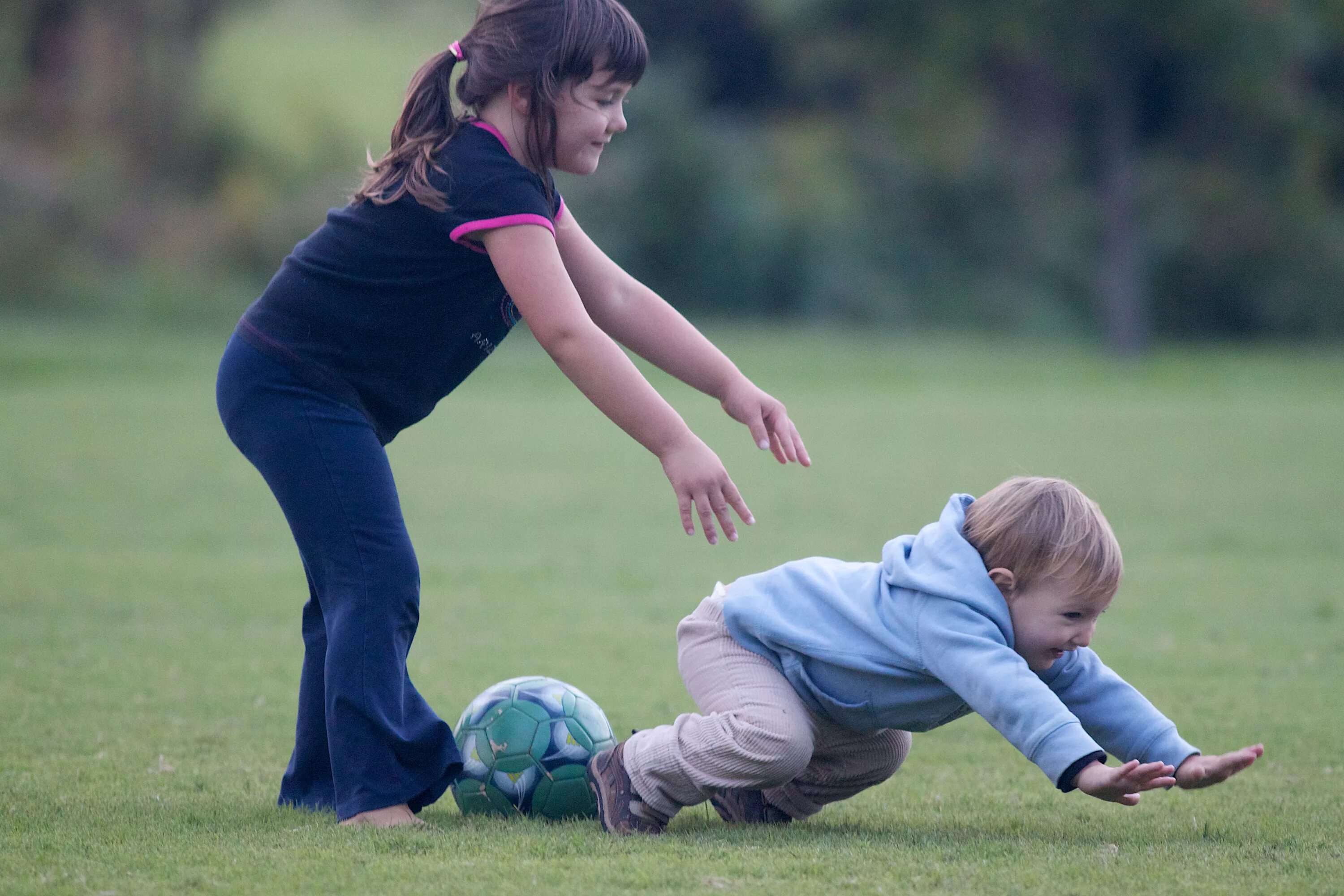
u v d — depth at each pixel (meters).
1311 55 120.69
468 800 12.17
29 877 9.41
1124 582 27.11
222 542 30.70
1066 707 10.66
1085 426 62.59
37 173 105.69
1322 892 9.30
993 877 9.58
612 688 17.92
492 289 11.83
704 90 143.38
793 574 11.77
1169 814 12.20
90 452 46.16
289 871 9.56
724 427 60.47
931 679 11.05
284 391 11.66
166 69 114.00
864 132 134.50
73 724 15.45
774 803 12.00
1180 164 128.00
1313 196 128.00
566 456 49.59
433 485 41.59
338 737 11.35
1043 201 132.38
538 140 11.55
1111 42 110.69
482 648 20.58
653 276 125.31
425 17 123.00
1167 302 130.88
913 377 88.75
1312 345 128.25
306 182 113.00
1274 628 22.80
